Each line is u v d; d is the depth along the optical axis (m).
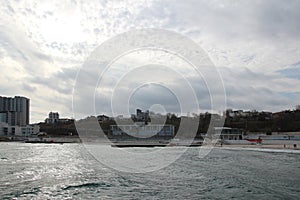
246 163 42.97
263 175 30.47
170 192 22.25
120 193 22.09
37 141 137.75
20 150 82.12
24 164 43.09
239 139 97.56
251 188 23.47
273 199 20.06
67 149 86.69
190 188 23.55
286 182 26.17
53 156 58.50
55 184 25.84
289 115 119.50
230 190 22.83
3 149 87.81
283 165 40.50
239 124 117.00
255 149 76.06
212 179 27.72
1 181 27.59
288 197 20.62
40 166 39.97
